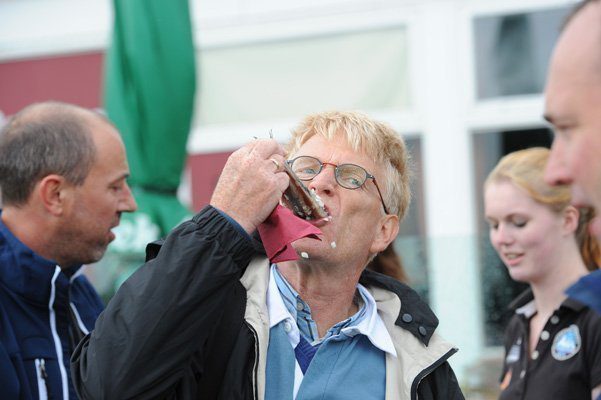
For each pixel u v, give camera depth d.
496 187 2.87
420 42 5.48
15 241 2.38
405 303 2.19
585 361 2.52
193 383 1.90
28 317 2.37
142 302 1.74
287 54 5.73
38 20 6.07
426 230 5.43
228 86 5.81
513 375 2.80
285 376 1.94
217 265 1.77
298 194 1.92
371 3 5.55
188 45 3.64
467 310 3.51
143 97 3.59
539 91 5.36
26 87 6.10
